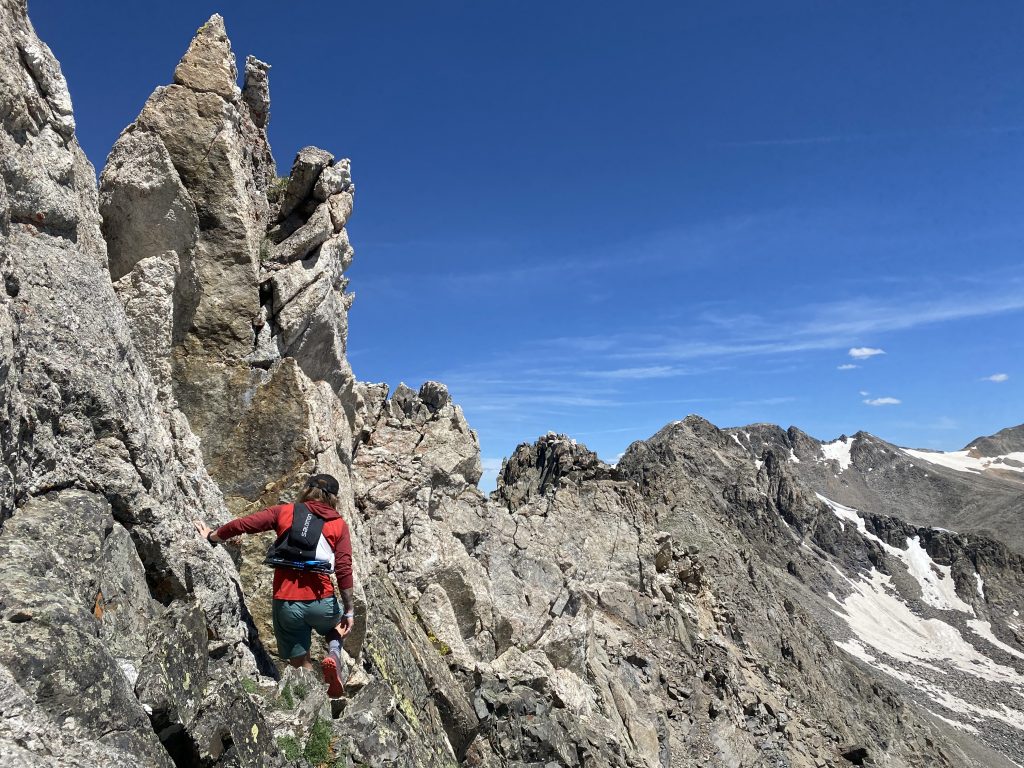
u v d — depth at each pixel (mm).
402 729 12672
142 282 12258
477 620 23641
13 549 6551
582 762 21078
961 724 172625
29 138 9141
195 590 9289
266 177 18141
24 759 4844
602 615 40062
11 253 8312
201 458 12734
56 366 8367
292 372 14391
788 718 45031
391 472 25078
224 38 14570
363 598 14086
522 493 55781
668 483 121312
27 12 9266
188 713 7227
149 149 12656
